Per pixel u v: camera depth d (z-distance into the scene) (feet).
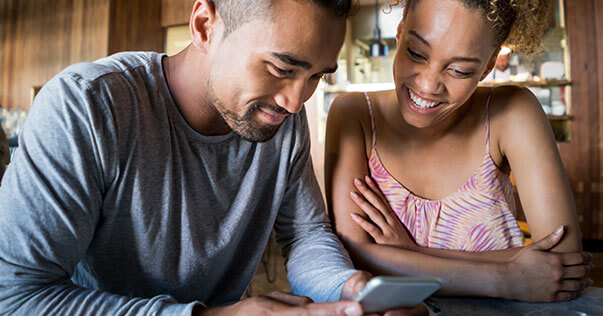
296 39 2.36
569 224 3.81
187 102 3.05
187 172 3.13
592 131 15.33
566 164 15.58
